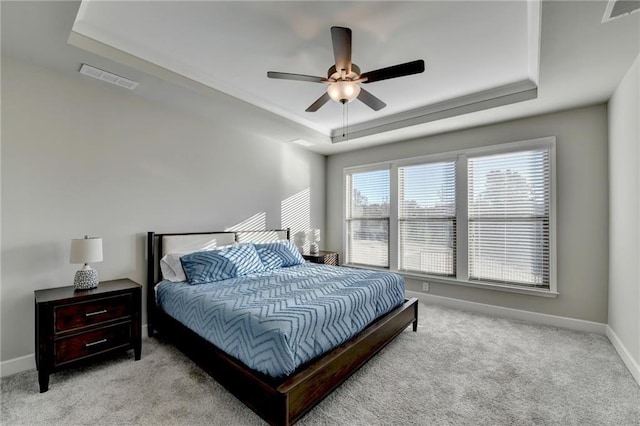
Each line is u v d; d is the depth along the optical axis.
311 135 4.41
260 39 2.35
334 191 5.46
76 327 2.23
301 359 1.79
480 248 3.86
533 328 3.26
